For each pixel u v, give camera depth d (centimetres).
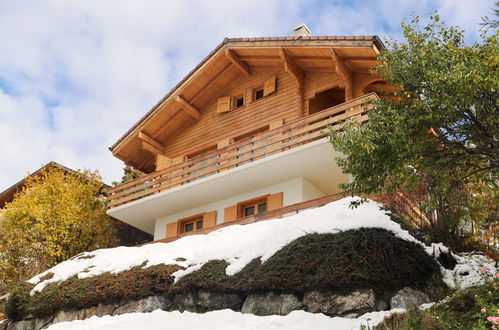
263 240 1237
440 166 952
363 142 908
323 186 1745
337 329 919
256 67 1983
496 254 1197
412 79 955
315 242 1113
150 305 1284
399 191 1270
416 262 1040
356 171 945
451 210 1209
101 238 2092
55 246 1969
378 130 932
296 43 1695
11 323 1510
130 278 1348
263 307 1114
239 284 1170
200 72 1964
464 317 855
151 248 1490
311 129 1603
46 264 1989
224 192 1844
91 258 1583
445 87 884
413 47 984
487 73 870
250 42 1823
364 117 1501
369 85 1694
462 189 1166
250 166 1692
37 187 2111
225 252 1280
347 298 1017
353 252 1047
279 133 1733
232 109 2017
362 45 1544
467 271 1082
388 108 959
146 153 2262
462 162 953
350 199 1237
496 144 909
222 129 2017
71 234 2039
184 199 1923
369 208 1166
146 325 1155
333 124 1708
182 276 1288
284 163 1645
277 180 1736
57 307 1427
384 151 928
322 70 1791
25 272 1950
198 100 2095
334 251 1066
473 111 947
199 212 1947
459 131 930
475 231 1236
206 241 1388
